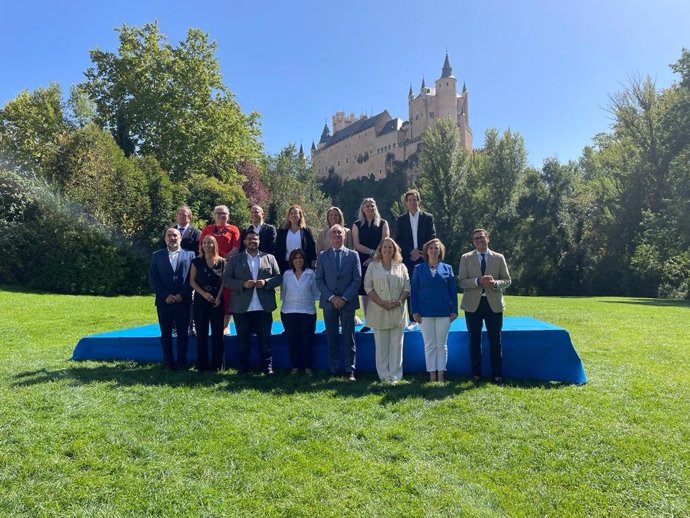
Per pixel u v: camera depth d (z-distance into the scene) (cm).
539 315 1198
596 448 371
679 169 2478
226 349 642
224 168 3105
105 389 510
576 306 1527
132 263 1859
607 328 972
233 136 3092
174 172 2833
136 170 1955
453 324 687
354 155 10006
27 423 407
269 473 331
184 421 421
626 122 3047
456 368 609
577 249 3288
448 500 298
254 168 3678
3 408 441
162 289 593
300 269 604
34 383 529
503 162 3531
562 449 371
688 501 300
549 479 327
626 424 420
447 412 453
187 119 2877
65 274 1722
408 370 617
